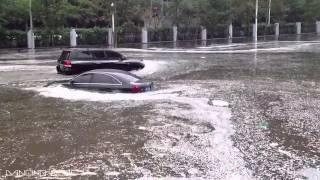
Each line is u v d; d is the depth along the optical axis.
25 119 16.42
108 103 18.95
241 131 14.64
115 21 62.81
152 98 20.02
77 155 12.31
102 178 10.62
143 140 13.67
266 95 20.97
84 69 28.70
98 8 63.06
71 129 14.98
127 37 65.56
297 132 14.52
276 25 84.00
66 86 22.17
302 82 25.03
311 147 12.94
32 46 54.84
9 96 20.89
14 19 57.78
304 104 18.89
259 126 15.27
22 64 35.12
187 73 29.33
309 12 89.62
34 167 11.39
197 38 74.38
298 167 11.31
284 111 17.58
